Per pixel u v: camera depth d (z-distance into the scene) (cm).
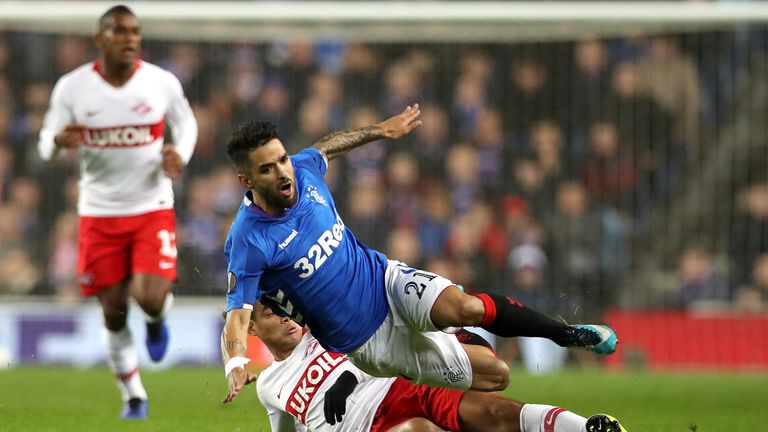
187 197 5894
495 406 1905
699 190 6256
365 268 1928
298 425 2122
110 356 2808
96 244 2877
